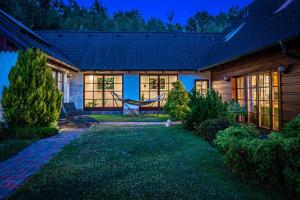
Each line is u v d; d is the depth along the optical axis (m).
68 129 9.95
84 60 17.08
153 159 5.43
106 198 3.50
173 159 5.42
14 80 8.45
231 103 9.93
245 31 12.78
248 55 9.42
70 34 19.22
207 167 4.87
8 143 6.98
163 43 18.98
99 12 38.97
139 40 19.16
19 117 8.34
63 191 3.73
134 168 4.81
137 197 3.53
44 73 8.72
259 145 3.98
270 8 12.07
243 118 11.09
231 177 4.34
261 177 3.97
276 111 9.02
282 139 3.97
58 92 9.05
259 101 10.11
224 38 16.42
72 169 4.74
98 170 4.69
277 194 3.73
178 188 3.85
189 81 17.50
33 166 5.01
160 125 11.13
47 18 25.70
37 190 3.75
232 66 12.23
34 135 7.89
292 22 8.02
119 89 18.22
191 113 9.29
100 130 9.55
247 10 15.93
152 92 18.22
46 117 8.67
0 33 9.68
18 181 4.16
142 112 17.67
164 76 18.20
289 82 7.88
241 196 3.60
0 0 20.28
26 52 8.63
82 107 17.31
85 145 6.80
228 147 4.64
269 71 9.05
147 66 16.77
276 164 3.86
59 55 14.47
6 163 5.21
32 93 8.38
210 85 16.41
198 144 6.91
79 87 17.31
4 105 8.42
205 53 18.19
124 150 6.24
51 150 6.33
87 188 3.83
